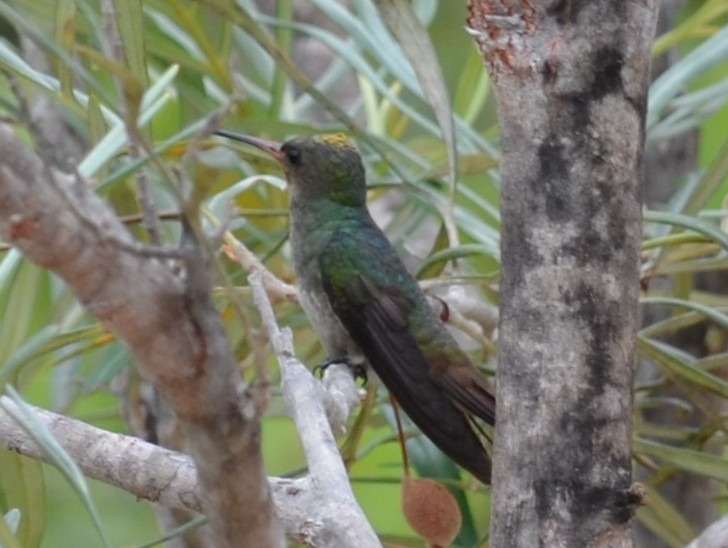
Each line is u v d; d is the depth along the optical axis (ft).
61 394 18.58
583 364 10.33
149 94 14.26
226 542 7.73
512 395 10.49
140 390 18.69
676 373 16.61
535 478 10.38
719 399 20.07
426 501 13.06
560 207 10.34
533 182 10.39
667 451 16.06
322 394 12.83
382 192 22.24
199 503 12.01
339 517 10.71
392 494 24.21
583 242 10.32
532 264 10.41
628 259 10.41
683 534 17.21
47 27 16.48
